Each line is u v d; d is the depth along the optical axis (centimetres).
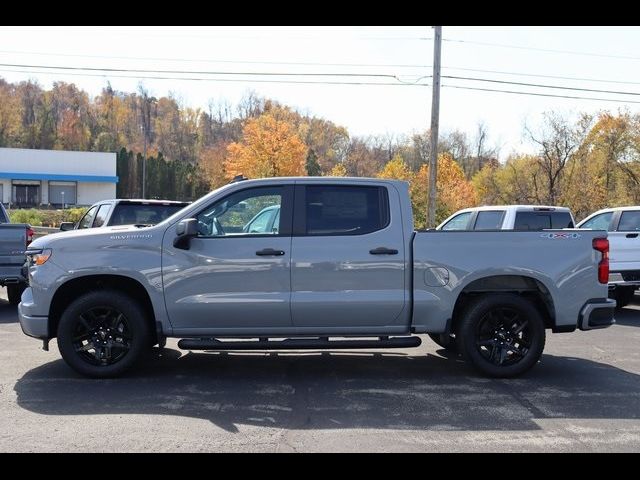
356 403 579
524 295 698
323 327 648
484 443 476
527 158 4991
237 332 645
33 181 6288
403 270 646
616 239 1138
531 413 552
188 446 466
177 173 8688
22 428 503
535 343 666
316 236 645
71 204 6450
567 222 1273
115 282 662
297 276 639
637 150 4409
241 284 638
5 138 10294
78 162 6388
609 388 638
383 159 8462
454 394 612
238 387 632
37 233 2834
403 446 469
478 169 7612
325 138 9469
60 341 643
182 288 637
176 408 559
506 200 4738
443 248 651
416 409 561
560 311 666
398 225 653
